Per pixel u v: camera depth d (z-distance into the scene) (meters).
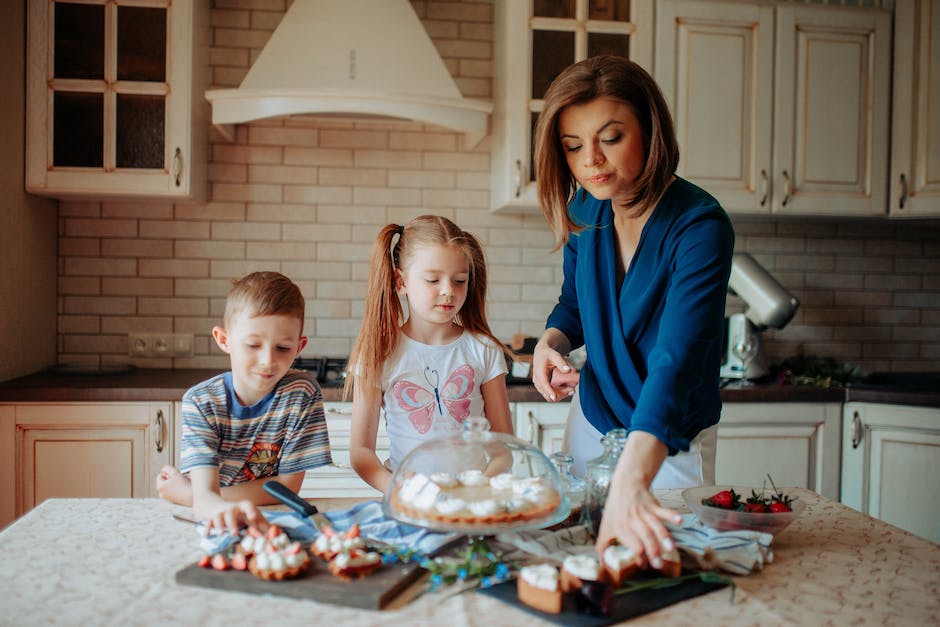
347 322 2.96
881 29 2.79
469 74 2.97
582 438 1.64
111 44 2.54
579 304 1.63
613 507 1.00
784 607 0.92
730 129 2.74
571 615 0.88
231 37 2.87
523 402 2.51
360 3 2.57
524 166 2.68
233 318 1.28
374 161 2.95
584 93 1.24
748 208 2.75
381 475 1.40
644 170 1.30
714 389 1.46
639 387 1.46
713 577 0.96
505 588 0.95
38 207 2.68
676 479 1.51
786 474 2.62
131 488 2.42
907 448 2.56
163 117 2.57
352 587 0.92
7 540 1.12
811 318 3.18
